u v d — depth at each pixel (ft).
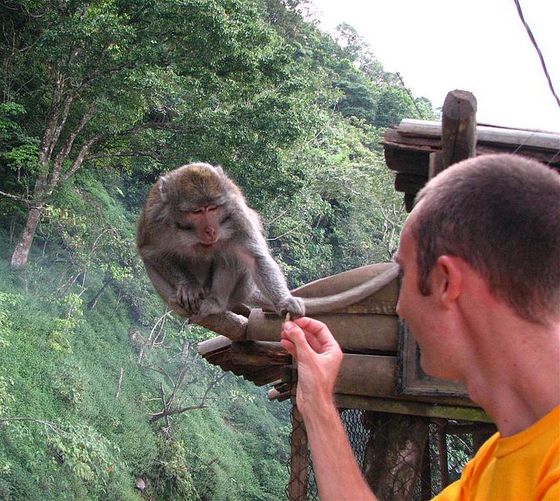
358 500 6.10
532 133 14.60
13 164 71.05
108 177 95.30
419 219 4.89
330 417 6.53
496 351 4.59
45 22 68.85
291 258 97.35
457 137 12.47
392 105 163.84
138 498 57.26
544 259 4.35
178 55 69.67
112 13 67.92
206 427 76.07
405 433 14.73
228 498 69.97
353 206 106.52
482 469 5.19
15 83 76.28
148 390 72.84
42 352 60.13
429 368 5.11
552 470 4.24
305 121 73.15
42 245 76.54
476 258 4.50
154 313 83.41
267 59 72.74
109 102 67.10
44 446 50.31
